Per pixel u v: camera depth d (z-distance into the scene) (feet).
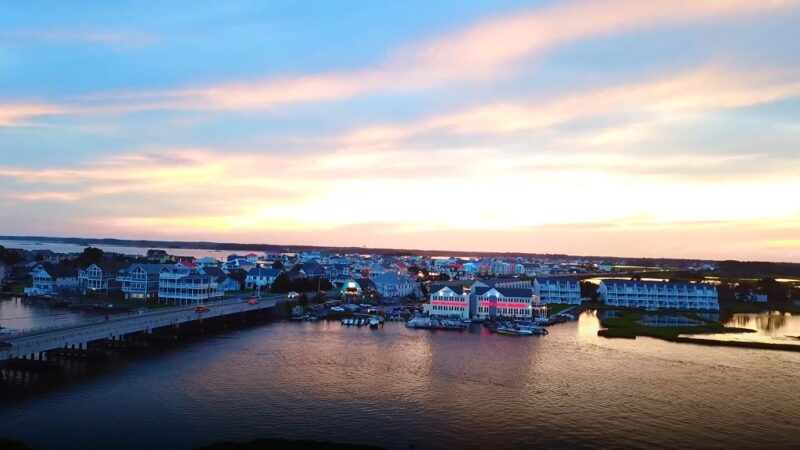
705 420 242.99
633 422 238.68
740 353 390.83
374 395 267.59
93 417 227.61
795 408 261.03
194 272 578.66
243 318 510.99
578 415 245.86
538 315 556.92
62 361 316.60
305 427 225.15
